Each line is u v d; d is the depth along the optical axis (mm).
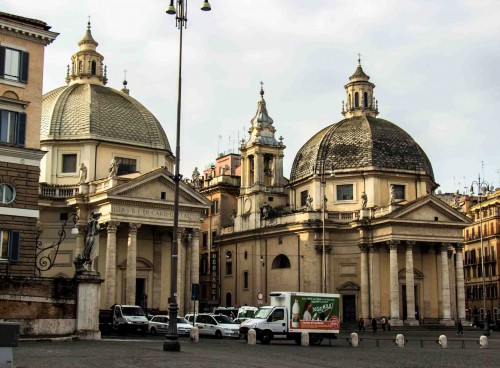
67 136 60094
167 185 57938
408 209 63938
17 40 39500
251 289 74062
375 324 59812
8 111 38688
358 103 75188
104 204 55781
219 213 81875
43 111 62000
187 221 59000
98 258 57281
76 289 34969
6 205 38094
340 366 25359
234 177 83938
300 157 74750
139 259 58969
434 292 67250
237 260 77125
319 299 41906
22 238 38406
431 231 65250
